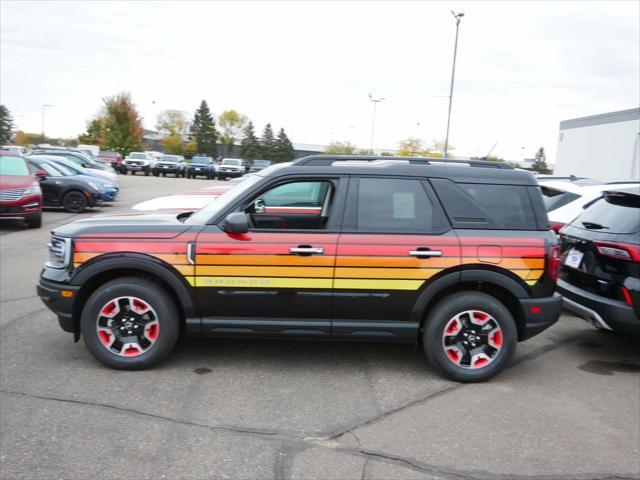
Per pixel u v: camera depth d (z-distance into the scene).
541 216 4.58
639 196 5.11
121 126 63.28
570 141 24.97
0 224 13.28
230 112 89.38
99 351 4.51
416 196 4.54
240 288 4.42
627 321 4.85
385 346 5.39
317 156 4.96
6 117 91.94
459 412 4.04
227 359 4.91
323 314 4.50
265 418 3.84
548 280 4.51
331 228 4.46
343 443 3.54
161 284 4.63
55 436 3.49
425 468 3.28
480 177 4.60
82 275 4.42
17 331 5.47
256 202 5.32
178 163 43.38
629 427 3.90
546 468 3.33
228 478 3.11
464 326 4.53
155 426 3.67
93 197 16.31
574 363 5.20
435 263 4.42
